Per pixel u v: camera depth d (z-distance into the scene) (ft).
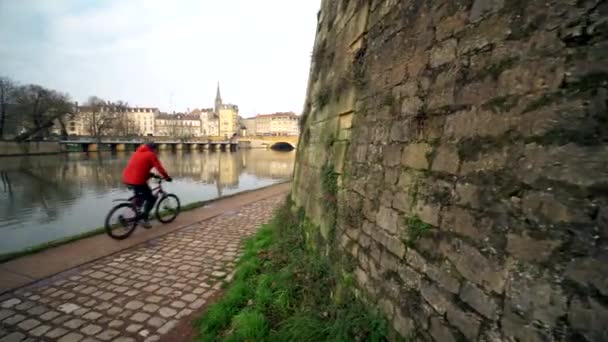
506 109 4.48
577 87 3.55
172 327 9.86
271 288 10.84
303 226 15.21
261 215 25.55
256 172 89.71
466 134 5.26
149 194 19.81
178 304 11.25
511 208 4.22
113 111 245.04
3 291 11.97
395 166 7.57
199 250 16.88
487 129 4.80
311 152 16.60
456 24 5.78
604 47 3.34
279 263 13.03
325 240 11.64
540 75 4.01
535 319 3.69
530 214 3.93
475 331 4.56
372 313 7.58
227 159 153.38
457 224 5.23
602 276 3.11
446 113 5.84
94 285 12.64
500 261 4.28
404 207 6.93
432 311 5.57
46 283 12.76
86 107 247.50
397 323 6.59
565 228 3.49
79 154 175.11
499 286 4.24
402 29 7.91
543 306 3.61
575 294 3.32
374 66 9.53
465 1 5.59
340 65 13.15
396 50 8.13
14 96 165.17
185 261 15.28
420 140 6.63
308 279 10.80
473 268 4.75
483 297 4.49
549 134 3.81
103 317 10.39
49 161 126.11
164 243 18.04
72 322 10.08
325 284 10.27
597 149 3.30
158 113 387.14
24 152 149.48
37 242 25.75
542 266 3.69
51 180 69.72
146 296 11.80
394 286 6.90
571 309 3.34
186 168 102.32
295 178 20.45
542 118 3.92
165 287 12.53
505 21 4.65
